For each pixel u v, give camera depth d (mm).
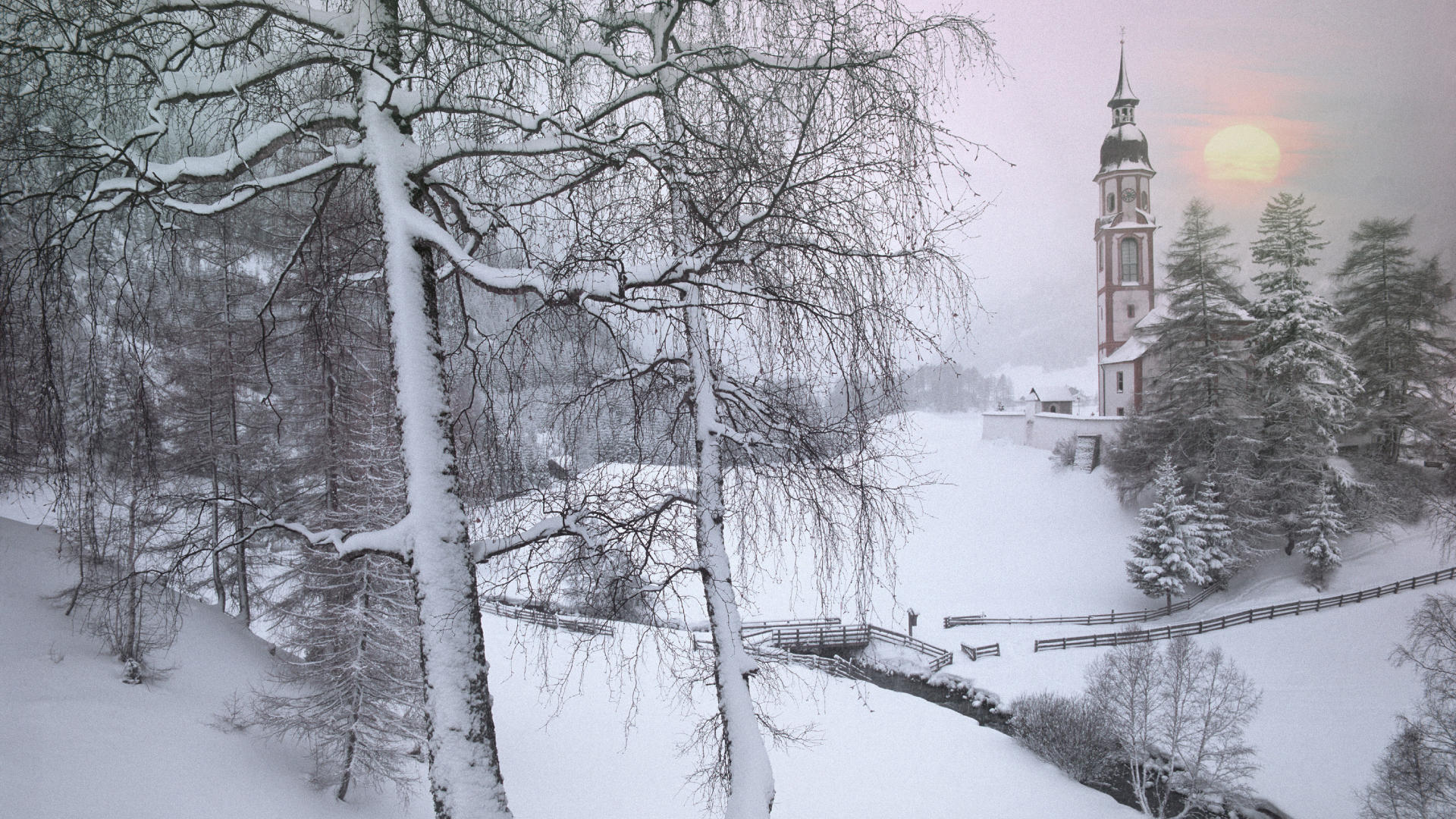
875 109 4145
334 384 8828
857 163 4152
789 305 4242
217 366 12680
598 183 4422
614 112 4617
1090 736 16422
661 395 5074
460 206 4199
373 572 11789
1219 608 26688
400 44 4035
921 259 4230
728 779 4695
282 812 10570
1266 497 29219
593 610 4867
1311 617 23562
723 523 4973
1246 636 23250
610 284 3564
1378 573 26078
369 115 3777
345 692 12117
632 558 4641
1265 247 32094
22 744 9156
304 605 13609
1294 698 19641
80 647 11906
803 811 13594
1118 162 51156
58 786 8695
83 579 7770
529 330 4660
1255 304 31625
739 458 5113
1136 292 50344
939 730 17641
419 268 3781
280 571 18172
